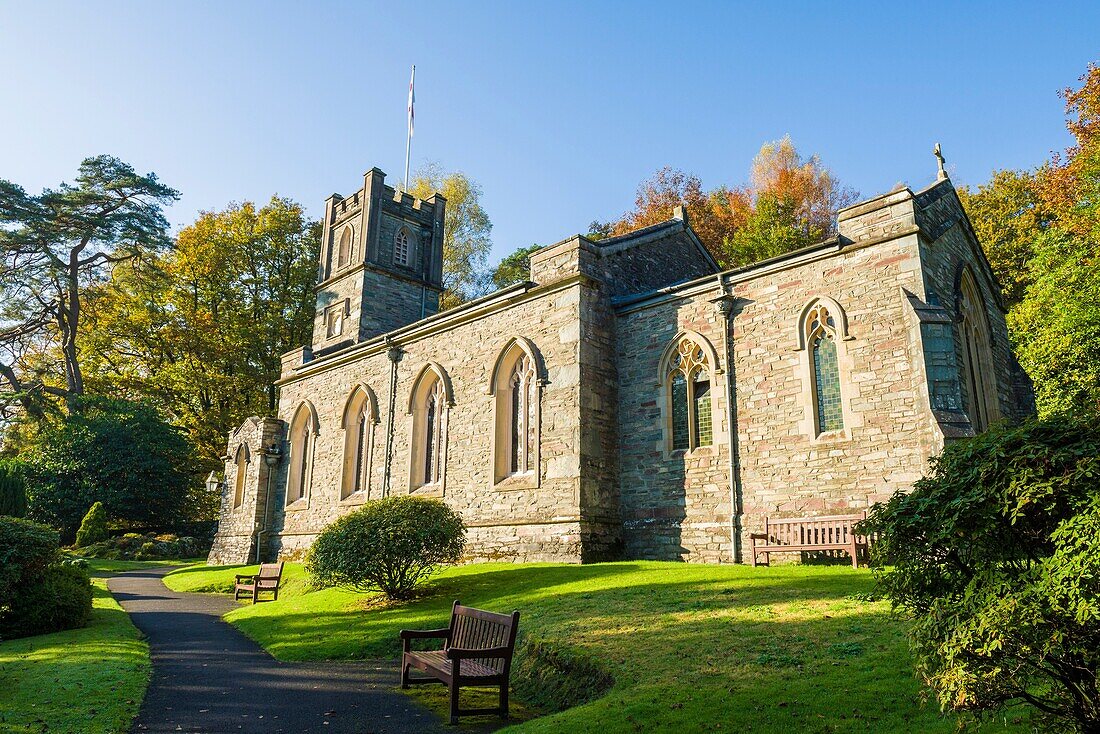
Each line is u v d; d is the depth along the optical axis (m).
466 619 10.11
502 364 22.11
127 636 14.02
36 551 14.52
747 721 6.84
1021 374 22.77
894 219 16.98
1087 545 4.39
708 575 14.39
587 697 8.82
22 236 40.41
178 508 42.09
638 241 23.03
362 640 12.91
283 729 8.11
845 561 15.49
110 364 46.34
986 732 5.94
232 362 45.56
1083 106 27.08
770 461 17.52
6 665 10.95
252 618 16.25
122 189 43.81
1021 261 32.34
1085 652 4.57
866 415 16.28
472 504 21.88
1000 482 4.85
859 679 7.57
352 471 27.61
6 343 43.97
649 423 19.86
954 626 4.95
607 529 19.27
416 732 8.02
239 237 46.59
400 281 34.34
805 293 17.78
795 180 40.94
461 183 50.16
